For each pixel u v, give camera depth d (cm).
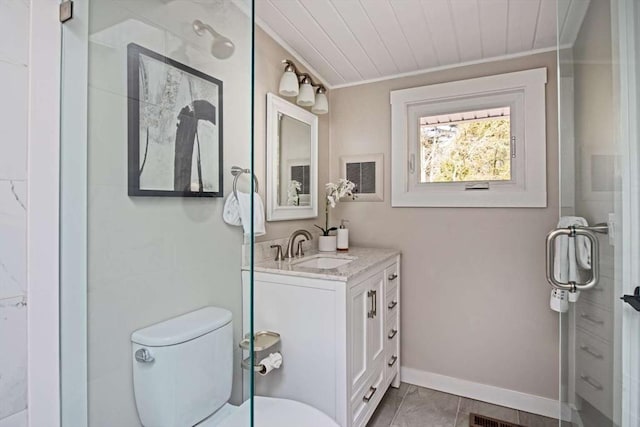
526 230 204
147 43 105
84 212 91
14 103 76
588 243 119
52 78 83
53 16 83
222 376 119
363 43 195
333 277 148
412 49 202
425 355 228
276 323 162
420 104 233
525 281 204
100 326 96
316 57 212
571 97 132
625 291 95
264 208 184
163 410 106
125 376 101
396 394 218
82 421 91
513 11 164
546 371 199
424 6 160
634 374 92
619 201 97
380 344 191
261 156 182
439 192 224
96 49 93
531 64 204
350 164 251
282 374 161
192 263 117
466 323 218
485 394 212
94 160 94
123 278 101
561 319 143
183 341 111
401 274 234
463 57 212
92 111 93
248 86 111
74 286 89
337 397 148
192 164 117
